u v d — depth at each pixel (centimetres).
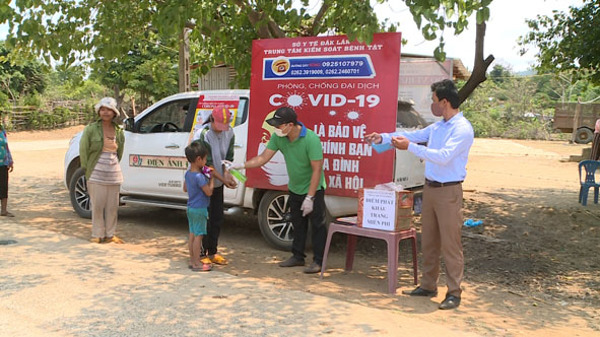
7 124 3400
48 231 736
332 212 635
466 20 538
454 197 479
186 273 559
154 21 853
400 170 638
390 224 519
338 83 622
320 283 550
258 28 806
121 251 643
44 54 796
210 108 729
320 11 865
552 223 847
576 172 1625
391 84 595
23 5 738
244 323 419
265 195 688
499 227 824
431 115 736
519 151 2475
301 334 399
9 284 505
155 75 1192
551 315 486
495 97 5112
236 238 765
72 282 515
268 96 668
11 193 1105
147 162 786
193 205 565
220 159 603
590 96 4634
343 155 623
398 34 589
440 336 400
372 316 441
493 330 433
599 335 436
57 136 3316
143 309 448
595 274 619
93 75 880
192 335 396
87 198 842
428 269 514
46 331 401
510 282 586
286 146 571
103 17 830
